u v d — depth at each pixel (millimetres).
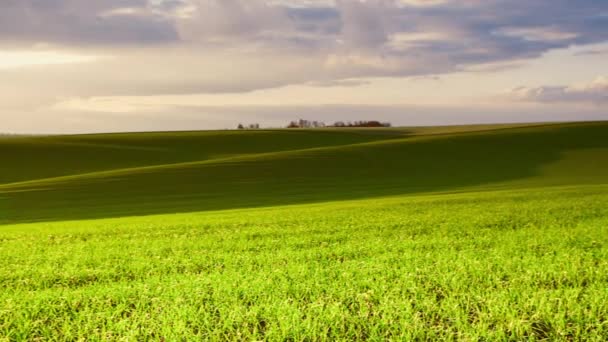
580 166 70188
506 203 30781
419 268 11609
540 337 7484
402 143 88938
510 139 91750
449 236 17484
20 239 21703
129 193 54281
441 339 7383
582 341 7344
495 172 66875
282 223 23922
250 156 78688
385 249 14852
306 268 11844
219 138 115875
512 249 14133
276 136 120750
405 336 7391
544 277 10375
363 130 152750
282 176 63844
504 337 7316
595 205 27656
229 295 9594
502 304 8500
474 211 26438
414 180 61406
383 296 9422
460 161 75938
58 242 20109
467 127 178375
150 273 12477
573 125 105562
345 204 36750
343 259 13852
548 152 82188
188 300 9438
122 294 9945
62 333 8039
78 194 53844
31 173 79938
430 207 30078
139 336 7785
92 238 21109
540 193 37781
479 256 13055
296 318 8023
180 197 51500
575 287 9625
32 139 111375
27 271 13125
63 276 12273
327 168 69062
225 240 18250
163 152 100125
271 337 7582
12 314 8938
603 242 14992
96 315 8680
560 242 15312
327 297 9328
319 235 18422
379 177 64000
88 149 98562
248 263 13195
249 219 26781
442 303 8742
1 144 99438
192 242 17891
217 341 7469
